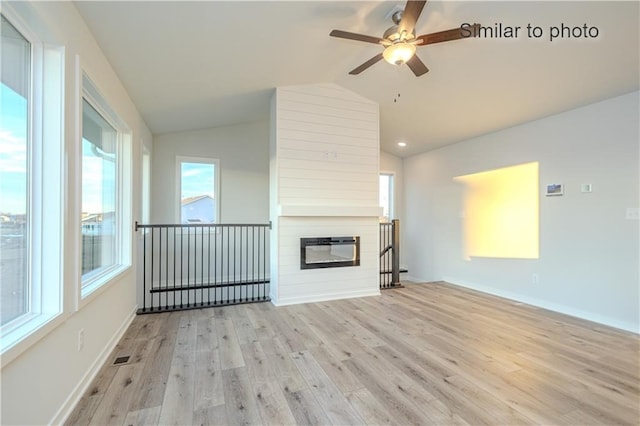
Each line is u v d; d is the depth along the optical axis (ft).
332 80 13.91
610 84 10.39
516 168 14.74
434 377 7.40
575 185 12.32
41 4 5.06
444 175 19.42
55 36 5.60
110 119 10.11
